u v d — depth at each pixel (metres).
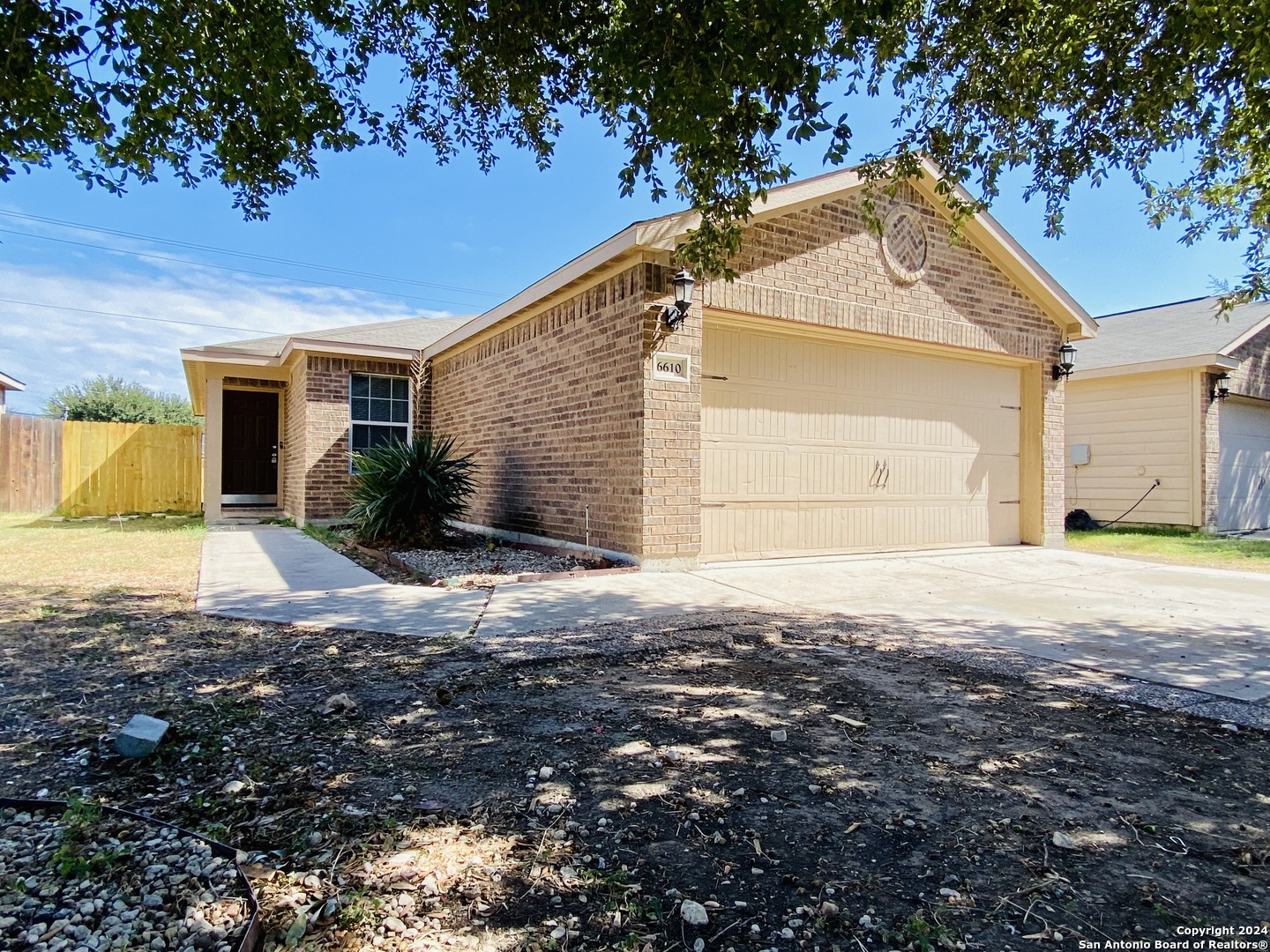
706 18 2.94
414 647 3.91
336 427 11.20
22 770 2.34
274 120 3.68
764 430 7.25
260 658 3.65
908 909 1.67
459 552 8.04
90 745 2.55
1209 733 2.82
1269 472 13.81
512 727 2.78
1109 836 2.02
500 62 3.99
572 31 3.65
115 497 13.71
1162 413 12.33
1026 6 3.75
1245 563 8.06
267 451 15.43
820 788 2.29
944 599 5.66
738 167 3.62
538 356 8.41
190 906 1.62
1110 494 13.10
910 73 4.04
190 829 2.00
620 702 3.09
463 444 10.77
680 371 6.49
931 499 8.50
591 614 4.77
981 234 8.40
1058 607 5.32
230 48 3.33
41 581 5.85
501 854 1.88
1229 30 3.36
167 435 14.16
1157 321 14.86
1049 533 9.29
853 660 3.82
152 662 3.55
